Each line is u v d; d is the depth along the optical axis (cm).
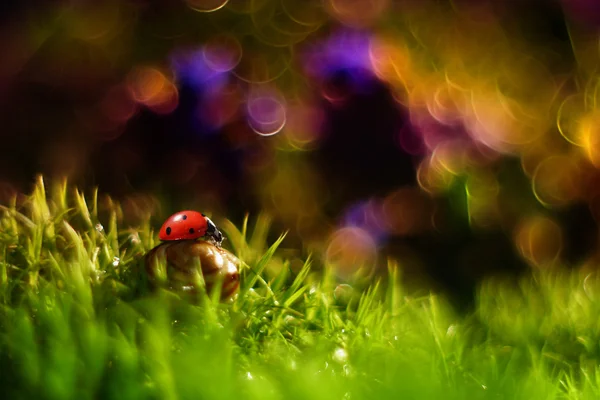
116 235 24
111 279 23
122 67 32
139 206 32
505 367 24
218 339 22
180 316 23
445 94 33
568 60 36
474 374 23
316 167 33
